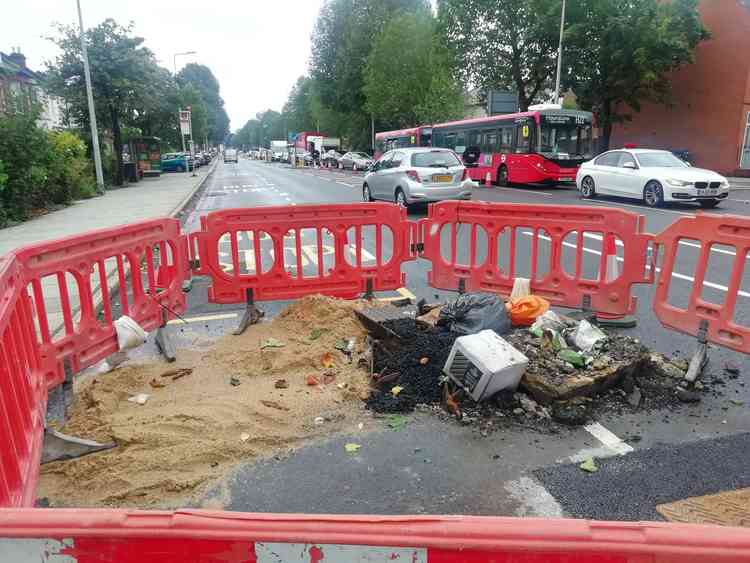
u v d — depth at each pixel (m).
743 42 28.55
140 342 4.75
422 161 15.86
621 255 9.91
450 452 3.68
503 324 5.15
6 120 16.33
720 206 16.77
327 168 55.44
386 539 1.29
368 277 6.50
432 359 4.69
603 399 4.30
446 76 37.41
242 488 3.32
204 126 85.12
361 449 3.71
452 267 6.48
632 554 1.24
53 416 4.04
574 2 29.34
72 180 20.86
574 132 23.17
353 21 54.56
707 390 4.48
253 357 5.01
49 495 3.29
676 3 28.67
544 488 3.29
